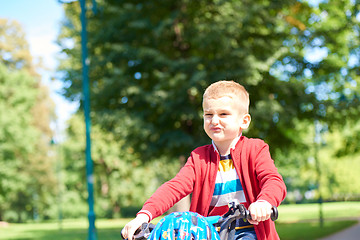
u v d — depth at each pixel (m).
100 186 45.16
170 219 1.99
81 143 41.00
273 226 2.50
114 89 14.09
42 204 48.00
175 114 13.21
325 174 53.66
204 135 14.07
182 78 12.62
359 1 15.82
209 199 2.52
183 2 14.29
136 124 13.62
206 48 14.23
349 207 40.47
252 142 2.55
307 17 15.85
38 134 36.53
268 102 13.53
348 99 15.85
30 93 35.22
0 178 35.12
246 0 14.37
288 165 40.69
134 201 45.22
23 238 21.31
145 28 14.51
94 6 13.73
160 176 22.66
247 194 2.47
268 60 13.74
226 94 2.48
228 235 2.10
